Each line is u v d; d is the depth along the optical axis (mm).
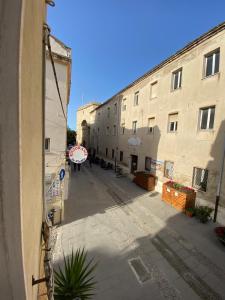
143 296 4770
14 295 1006
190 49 10992
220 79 9016
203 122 10188
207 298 4801
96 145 34188
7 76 718
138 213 9898
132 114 18828
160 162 13664
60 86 7547
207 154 9586
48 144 7547
